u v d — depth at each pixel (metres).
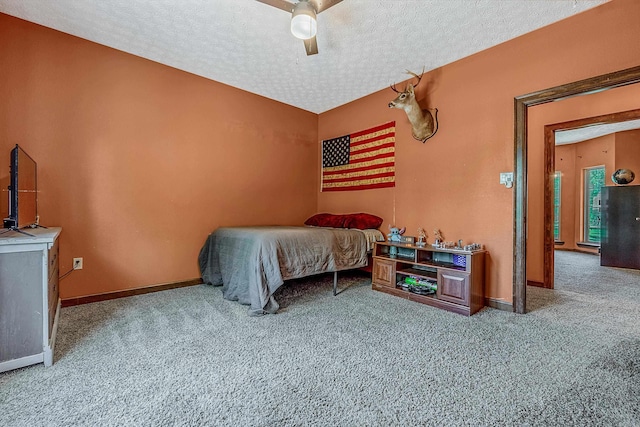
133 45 3.01
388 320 2.56
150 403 1.44
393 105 3.32
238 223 4.07
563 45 2.53
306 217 4.91
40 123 2.69
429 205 3.52
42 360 1.77
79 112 2.88
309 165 4.95
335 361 1.86
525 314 2.75
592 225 6.87
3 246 1.66
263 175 4.34
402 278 3.46
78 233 2.88
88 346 2.03
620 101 3.59
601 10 2.34
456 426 1.30
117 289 3.11
